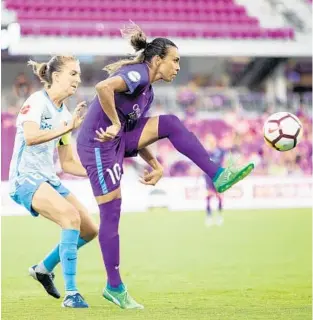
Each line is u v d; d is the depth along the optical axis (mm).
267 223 47875
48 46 74062
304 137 69875
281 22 80875
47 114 20703
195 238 40875
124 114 20453
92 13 81438
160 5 83562
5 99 68875
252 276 27750
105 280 26938
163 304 21766
